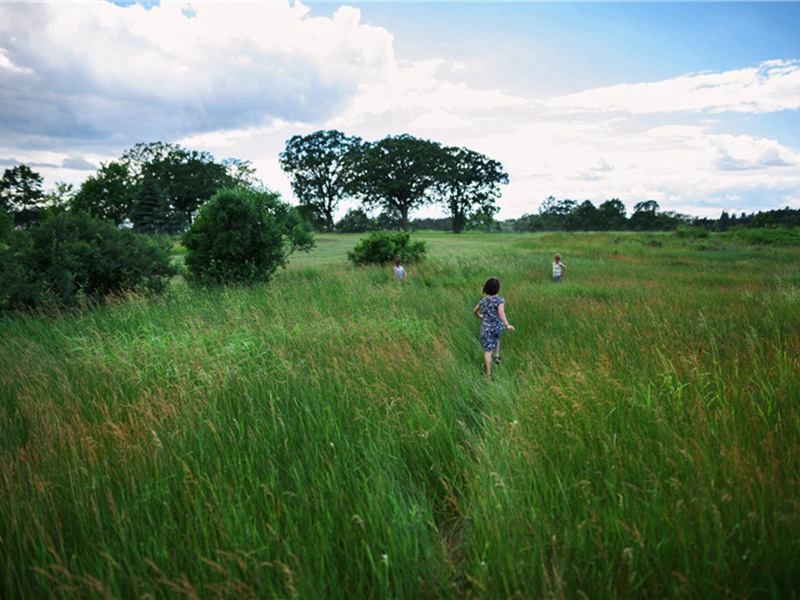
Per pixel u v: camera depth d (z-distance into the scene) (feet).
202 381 16.38
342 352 19.52
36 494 10.07
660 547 7.79
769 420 11.50
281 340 21.83
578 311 29.32
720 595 6.97
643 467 9.80
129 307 32.19
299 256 112.57
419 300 33.88
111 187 247.50
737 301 31.76
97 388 16.78
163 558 8.25
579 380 14.55
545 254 97.30
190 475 10.21
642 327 22.76
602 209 360.07
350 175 247.70
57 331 26.91
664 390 13.98
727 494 8.28
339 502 9.62
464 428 13.10
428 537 9.21
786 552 7.22
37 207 260.01
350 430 13.03
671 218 328.08
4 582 8.00
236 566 7.95
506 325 20.57
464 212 265.75
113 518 9.34
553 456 11.12
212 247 49.11
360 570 7.89
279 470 11.27
